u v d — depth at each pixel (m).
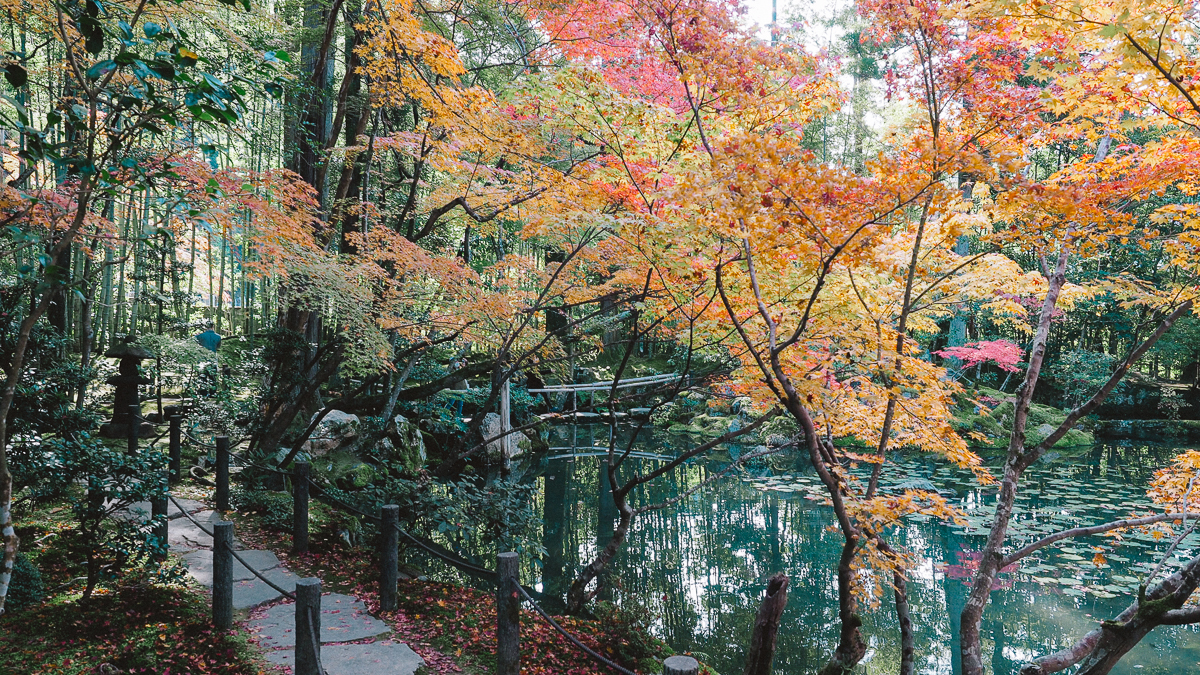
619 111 5.18
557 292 7.77
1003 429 17.62
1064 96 4.36
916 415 5.06
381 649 4.82
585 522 11.06
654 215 4.98
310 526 7.61
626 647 5.45
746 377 5.99
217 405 10.91
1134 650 6.65
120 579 5.36
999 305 6.16
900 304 5.91
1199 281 4.50
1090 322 21.59
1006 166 3.69
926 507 4.87
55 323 10.95
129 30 2.83
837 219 3.79
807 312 4.23
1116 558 8.94
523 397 16.19
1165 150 4.30
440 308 8.65
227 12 8.62
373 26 7.26
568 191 5.66
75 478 4.93
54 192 5.34
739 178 3.78
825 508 11.83
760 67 4.80
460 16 9.77
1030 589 8.16
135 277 12.25
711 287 5.88
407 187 12.05
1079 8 3.61
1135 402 20.02
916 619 7.47
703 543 9.92
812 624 7.22
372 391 13.77
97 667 4.04
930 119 4.77
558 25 6.93
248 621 5.07
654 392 7.24
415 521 9.80
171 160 5.38
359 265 7.78
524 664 4.89
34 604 4.78
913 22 4.32
